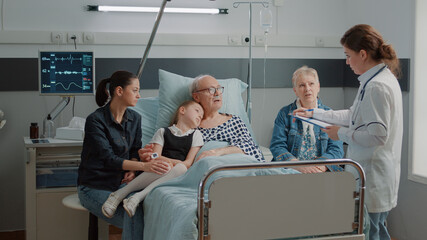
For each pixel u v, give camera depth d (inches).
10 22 130.0
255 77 146.6
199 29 142.3
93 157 100.2
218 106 112.8
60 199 114.7
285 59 148.6
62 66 125.8
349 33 86.6
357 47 84.5
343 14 152.8
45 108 134.3
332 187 72.4
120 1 136.4
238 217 68.4
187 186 89.2
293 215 70.8
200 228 66.9
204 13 141.9
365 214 79.0
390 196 84.7
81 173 100.9
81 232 116.0
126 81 101.2
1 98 131.6
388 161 83.7
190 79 119.7
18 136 133.3
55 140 117.7
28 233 113.4
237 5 144.5
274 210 69.7
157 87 139.7
